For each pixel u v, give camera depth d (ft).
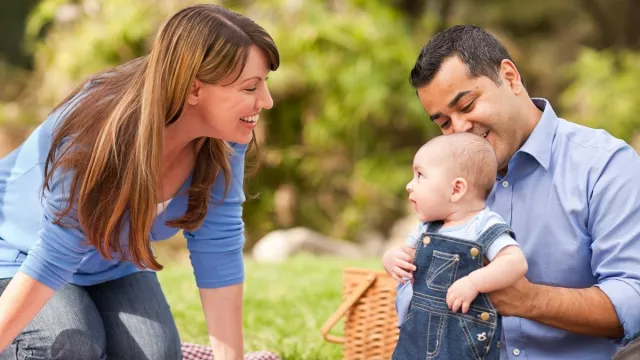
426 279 9.98
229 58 9.36
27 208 10.90
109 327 11.75
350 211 37.37
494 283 9.52
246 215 37.17
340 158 37.86
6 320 9.92
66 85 37.55
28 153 10.98
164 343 11.69
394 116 38.63
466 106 10.29
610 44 49.42
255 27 9.64
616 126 41.22
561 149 10.54
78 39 37.55
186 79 9.34
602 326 9.91
